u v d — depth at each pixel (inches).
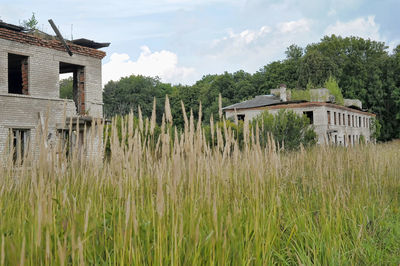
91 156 142.9
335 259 151.3
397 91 2175.2
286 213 181.5
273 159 187.5
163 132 123.8
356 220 200.8
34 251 88.0
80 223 101.3
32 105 665.6
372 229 198.8
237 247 116.6
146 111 2763.3
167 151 124.3
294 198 202.4
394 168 321.7
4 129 624.7
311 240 161.0
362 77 2220.7
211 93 2657.5
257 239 120.6
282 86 1517.0
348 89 2207.2
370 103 2223.2
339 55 2329.0
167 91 3201.3
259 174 148.9
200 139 136.4
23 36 659.4
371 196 240.7
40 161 103.1
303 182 225.6
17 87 975.6
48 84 699.4
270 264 126.3
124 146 138.2
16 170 161.6
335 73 2185.0
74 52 748.0
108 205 128.2
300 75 2245.3
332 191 213.2
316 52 2237.9
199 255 103.5
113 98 2871.6
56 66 716.0
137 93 2901.1
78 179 143.8
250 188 151.8
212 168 145.6
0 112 621.3
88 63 781.3
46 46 698.8
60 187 124.2
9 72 959.0
